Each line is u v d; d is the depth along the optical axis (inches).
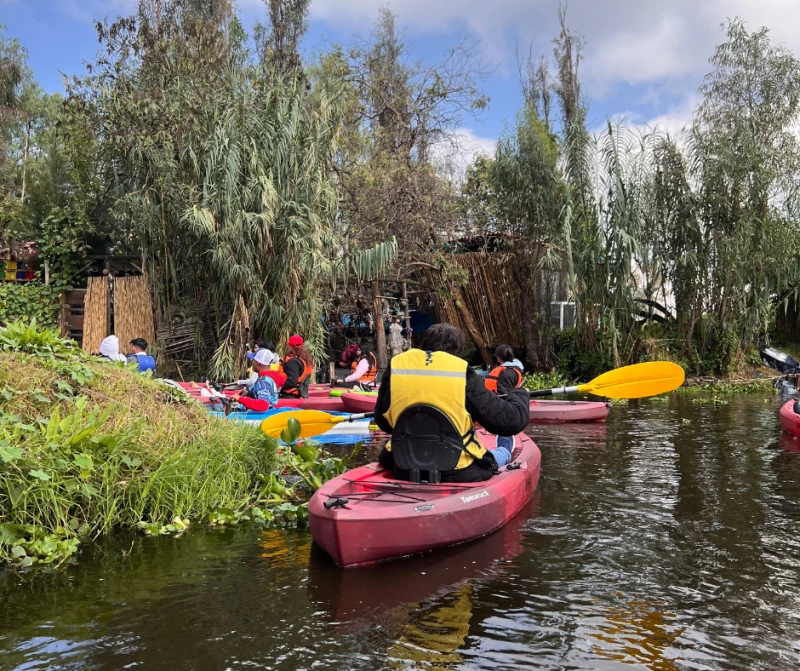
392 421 170.2
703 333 626.8
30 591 137.2
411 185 582.6
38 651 111.9
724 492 219.8
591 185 609.9
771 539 172.2
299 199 451.8
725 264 594.2
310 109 477.4
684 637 119.1
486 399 166.7
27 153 920.3
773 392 559.8
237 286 445.1
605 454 286.2
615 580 144.6
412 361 168.7
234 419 254.7
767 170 592.4
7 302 563.2
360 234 541.6
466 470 171.5
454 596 135.6
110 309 552.1
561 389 232.7
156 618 124.6
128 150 477.1
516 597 135.3
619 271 593.6
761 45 597.0
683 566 153.0
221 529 180.1
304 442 261.9
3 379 197.8
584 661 110.4
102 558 156.7
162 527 177.5
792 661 111.3
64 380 213.0
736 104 610.9
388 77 667.4
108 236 595.8
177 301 501.7
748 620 126.1
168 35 509.0
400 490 166.4
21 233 600.4
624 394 233.3
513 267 660.7
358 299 598.5
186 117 457.1
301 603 131.6
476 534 168.1
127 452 188.9
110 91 490.6
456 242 660.7
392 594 136.0
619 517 190.7
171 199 465.1
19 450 159.8
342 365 579.8
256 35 647.1
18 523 159.6
